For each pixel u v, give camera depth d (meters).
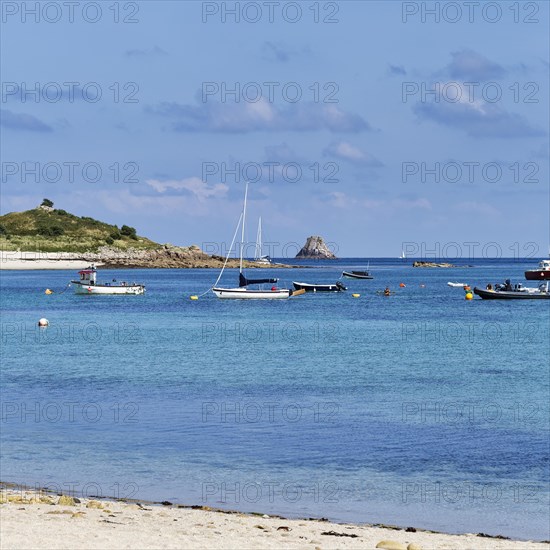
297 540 42.25
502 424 82.94
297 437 76.44
